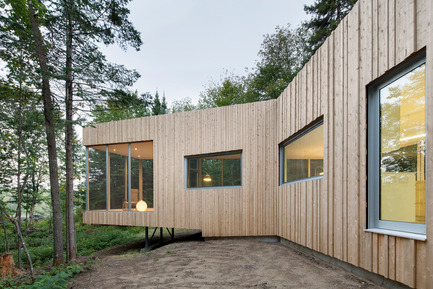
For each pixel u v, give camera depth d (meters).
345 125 3.45
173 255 5.33
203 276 3.74
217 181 6.90
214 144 6.96
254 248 5.31
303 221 4.70
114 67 6.34
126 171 8.20
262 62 19.66
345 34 3.50
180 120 7.50
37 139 8.36
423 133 2.36
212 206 6.80
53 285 3.56
